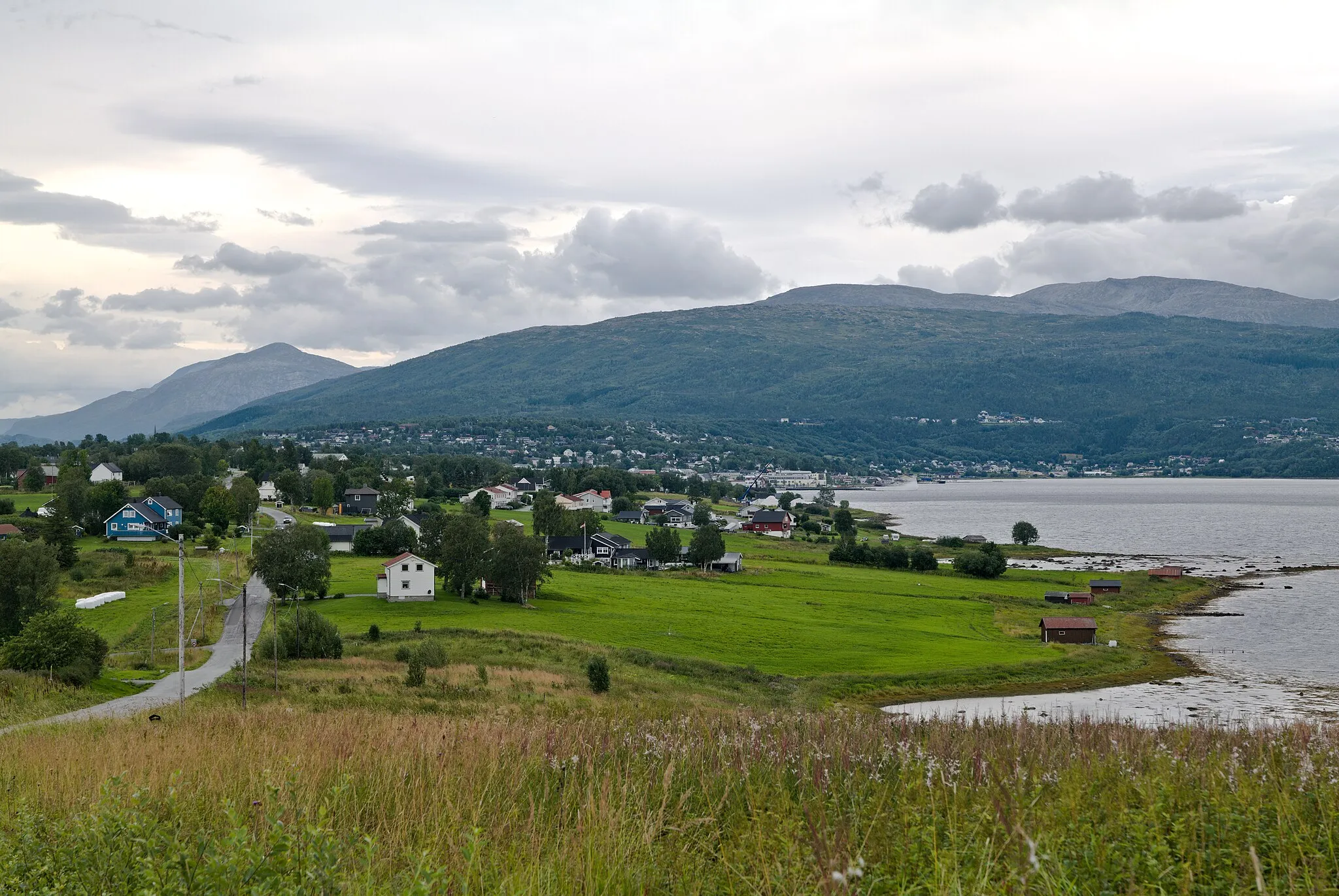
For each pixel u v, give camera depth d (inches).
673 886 388.8
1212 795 459.2
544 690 2096.5
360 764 616.1
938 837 407.5
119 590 3388.3
